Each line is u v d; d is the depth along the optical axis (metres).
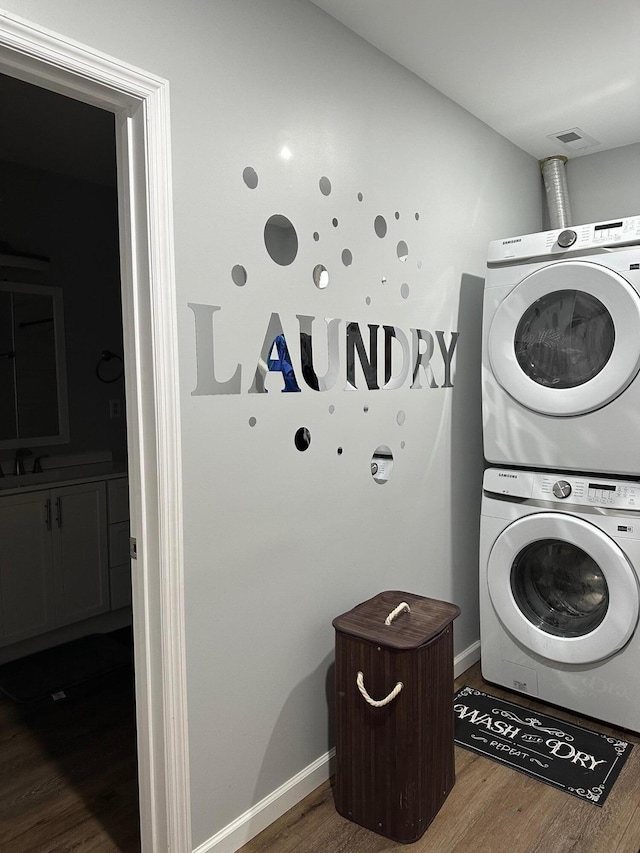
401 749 1.77
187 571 1.62
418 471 2.47
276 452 1.85
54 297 3.38
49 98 2.41
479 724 2.40
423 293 2.44
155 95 1.48
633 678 2.28
